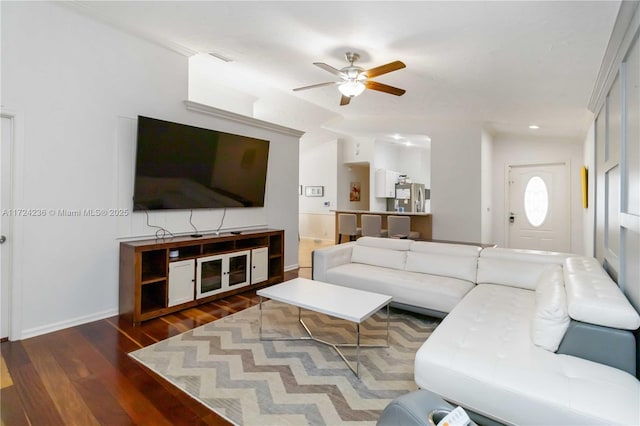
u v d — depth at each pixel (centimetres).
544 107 387
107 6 279
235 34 311
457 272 323
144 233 342
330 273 354
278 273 462
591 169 397
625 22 180
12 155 258
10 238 260
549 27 210
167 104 358
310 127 725
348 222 643
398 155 970
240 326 296
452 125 597
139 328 291
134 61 330
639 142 167
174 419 172
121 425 167
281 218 512
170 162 348
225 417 174
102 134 308
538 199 610
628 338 151
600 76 261
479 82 335
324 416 175
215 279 373
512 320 212
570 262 257
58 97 279
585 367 151
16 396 189
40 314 274
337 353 246
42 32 269
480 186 569
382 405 185
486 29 226
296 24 269
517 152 625
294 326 297
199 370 220
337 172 885
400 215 629
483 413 147
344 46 295
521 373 147
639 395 130
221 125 416
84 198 297
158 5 270
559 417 128
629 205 192
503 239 640
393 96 438
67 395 191
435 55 285
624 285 203
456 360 160
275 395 193
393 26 244
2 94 250
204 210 401
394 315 326
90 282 304
